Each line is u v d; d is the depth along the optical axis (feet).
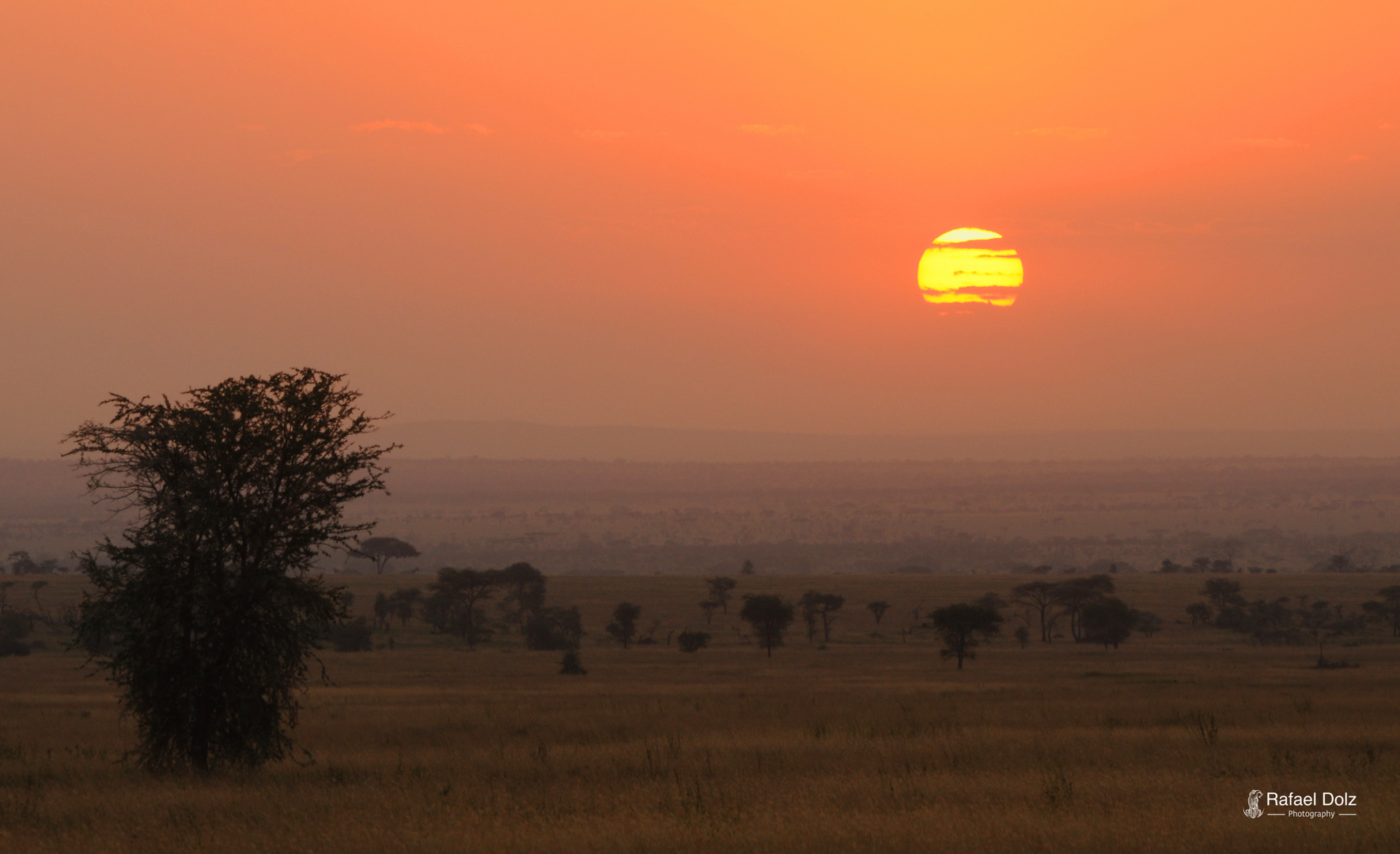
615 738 418.31
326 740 416.87
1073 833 193.36
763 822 205.57
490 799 241.14
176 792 255.70
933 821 204.85
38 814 227.40
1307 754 323.57
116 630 303.48
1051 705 544.62
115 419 304.09
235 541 304.71
